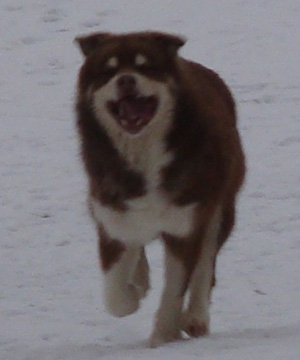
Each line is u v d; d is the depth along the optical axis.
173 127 8.64
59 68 22.39
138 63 8.59
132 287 9.36
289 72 21.33
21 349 9.43
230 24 24.20
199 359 7.47
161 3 25.61
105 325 10.62
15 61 22.86
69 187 16.34
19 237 14.32
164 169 8.69
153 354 7.93
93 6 25.61
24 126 19.28
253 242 13.80
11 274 12.79
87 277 12.63
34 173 17.02
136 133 8.42
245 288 12.10
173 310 9.07
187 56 22.41
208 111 9.03
